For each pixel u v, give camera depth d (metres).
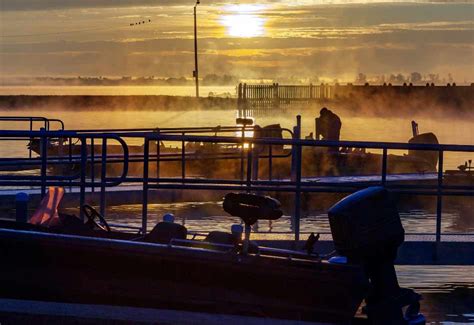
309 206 23.50
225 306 9.88
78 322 8.34
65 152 28.27
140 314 8.56
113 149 30.66
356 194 10.38
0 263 9.74
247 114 86.19
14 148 37.94
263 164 27.83
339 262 10.02
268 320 8.92
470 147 13.59
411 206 24.33
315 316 10.01
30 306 8.54
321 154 29.41
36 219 10.58
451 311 13.43
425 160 31.62
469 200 24.50
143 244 9.77
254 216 9.77
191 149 29.48
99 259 9.75
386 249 10.36
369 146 13.50
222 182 13.96
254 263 9.86
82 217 13.64
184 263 9.80
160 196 21.56
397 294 10.44
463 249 13.96
